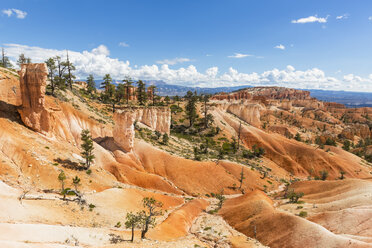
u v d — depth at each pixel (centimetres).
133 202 5191
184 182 7625
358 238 3716
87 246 3030
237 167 9169
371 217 4225
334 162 11681
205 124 13925
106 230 3781
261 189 8456
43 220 3416
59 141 6481
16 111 5950
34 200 3897
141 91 13888
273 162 11912
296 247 3934
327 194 6612
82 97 10450
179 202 6481
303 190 7544
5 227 2711
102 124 8631
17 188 4109
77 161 6056
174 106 15738
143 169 7681
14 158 4750
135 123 10338
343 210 4678
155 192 6706
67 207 4072
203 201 6919
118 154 7662
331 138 17725
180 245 3712
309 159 11869
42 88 5994
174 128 13575
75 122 7688
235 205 6378
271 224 4759
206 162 8838
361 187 6172
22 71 5806
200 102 17400
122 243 3372
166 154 8456
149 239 3862
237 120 15538
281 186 9188
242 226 5206
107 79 12731
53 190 4638
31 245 2398
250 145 13200
